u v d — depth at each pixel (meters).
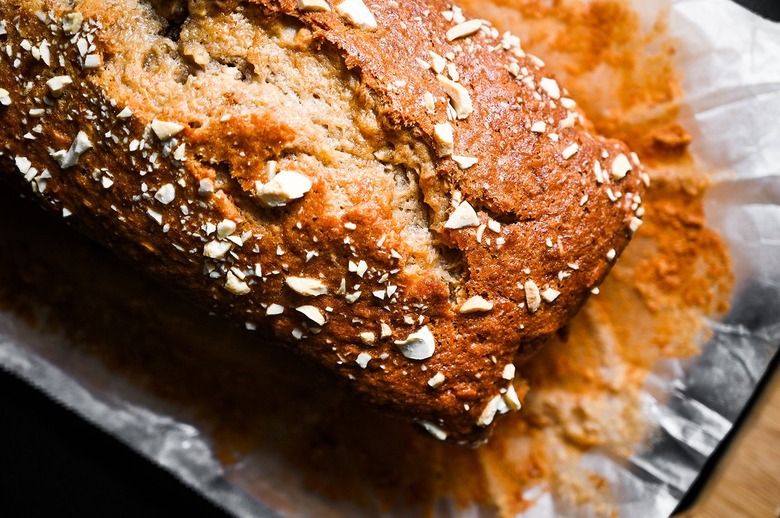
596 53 0.39
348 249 0.31
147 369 0.41
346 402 0.40
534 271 0.32
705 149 0.38
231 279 0.32
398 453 0.40
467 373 0.33
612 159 0.34
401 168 0.32
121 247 0.34
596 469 0.40
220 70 0.32
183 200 0.31
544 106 0.34
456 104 0.32
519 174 0.32
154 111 0.31
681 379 0.39
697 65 0.38
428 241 0.32
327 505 0.40
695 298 0.39
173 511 0.40
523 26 0.39
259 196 0.31
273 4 0.31
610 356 0.40
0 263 0.41
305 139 0.31
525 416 0.40
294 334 0.32
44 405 0.41
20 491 0.40
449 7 0.34
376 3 0.32
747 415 0.38
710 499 0.38
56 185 0.33
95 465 0.40
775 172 0.37
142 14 0.32
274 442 0.40
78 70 0.32
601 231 0.34
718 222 0.38
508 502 0.40
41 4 0.32
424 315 0.32
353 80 0.31
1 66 0.33
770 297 0.38
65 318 0.41
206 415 0.40
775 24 0.37
